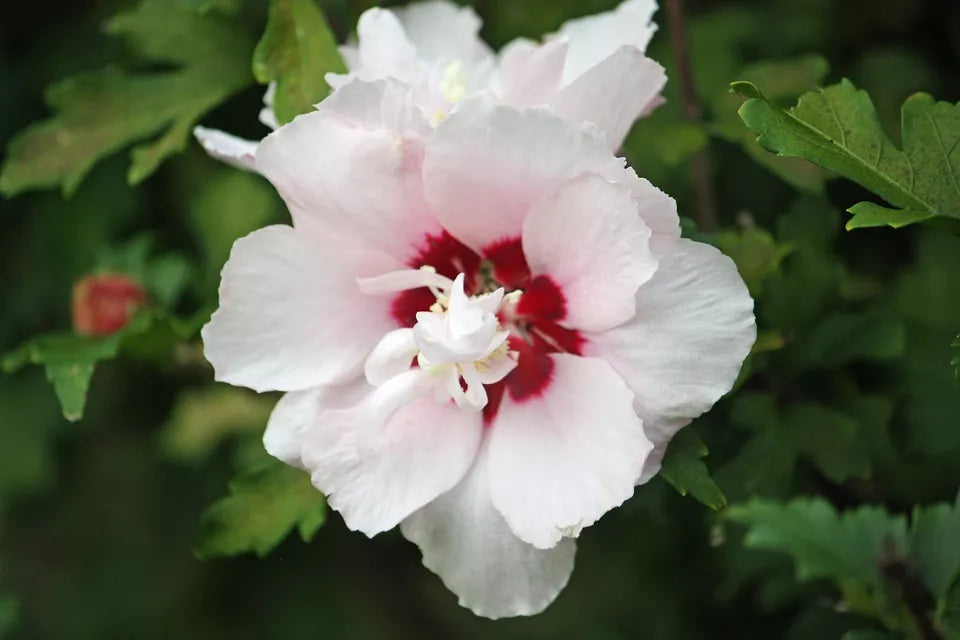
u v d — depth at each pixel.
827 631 0.54
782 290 0.54
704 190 0.57
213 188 0.62
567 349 0.48
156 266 0.61
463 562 0.48
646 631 0.62
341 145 0.47
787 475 0.53
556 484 0.47
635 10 0.51
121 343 0.56
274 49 0.50
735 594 0.60
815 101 0.47
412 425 0.48
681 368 0.47
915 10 0.63
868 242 0.62
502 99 0.49
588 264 0.47
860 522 0.50
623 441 0.47
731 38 0.63
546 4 0.62
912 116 0.47
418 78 0.50
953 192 0.46
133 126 0.56
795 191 0.62
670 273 0.47
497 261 0.49
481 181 0.47
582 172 0.46
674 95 0.60
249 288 0.48
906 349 0.57
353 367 0.48
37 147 0.56
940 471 0.57
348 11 0.55
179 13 0.57
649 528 0.61
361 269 0.48
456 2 0.61
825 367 0.54
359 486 0.48
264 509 0.51
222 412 0.63
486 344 0.47
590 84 0.48
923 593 0.49
